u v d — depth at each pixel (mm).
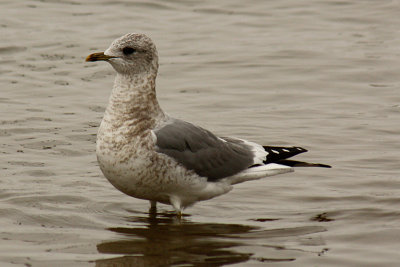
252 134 16391
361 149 15539
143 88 12156
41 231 11609
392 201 12898
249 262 10586
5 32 23203
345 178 14039
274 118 17453
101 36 23094
